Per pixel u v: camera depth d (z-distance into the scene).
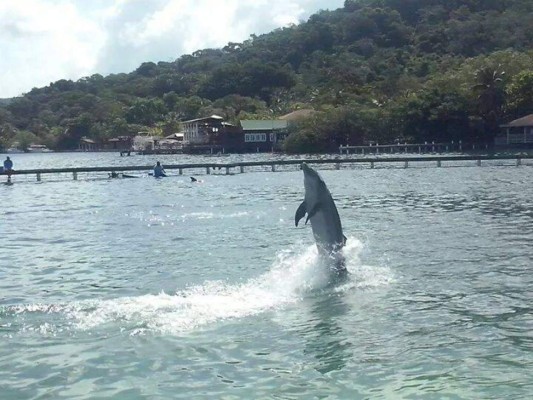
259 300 12.91
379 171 57.81
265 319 11.66
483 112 101.00
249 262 17.06
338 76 154.75
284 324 11.38
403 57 173.75
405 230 22.33
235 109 168.12
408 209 28.94
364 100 123.44
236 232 22.92
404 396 8.40
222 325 11.33
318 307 12.40
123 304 12.73
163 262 17.44
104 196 40.06
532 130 93.31
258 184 46.97
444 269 15.77
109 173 62.09
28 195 42.31
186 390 8.70
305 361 9.66
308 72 195.62
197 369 9.41
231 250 19.12
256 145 128.12
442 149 96.19
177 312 12.12
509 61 117.50
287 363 9.59
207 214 28.58
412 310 12.19
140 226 25.19
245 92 193.62
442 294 13.34
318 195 14.69
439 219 25.16
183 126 153.25
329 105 120.12
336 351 10.04
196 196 38.19
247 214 28.25
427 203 31.20
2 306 12.81
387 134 106.62
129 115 193.50
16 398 8.52
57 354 10.05
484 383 8.77
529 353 9.84
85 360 9.78
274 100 172.38
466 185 40.69
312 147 108.50
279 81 192.88
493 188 38.12
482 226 22.91
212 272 15.85
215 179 53.28
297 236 21.69
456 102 100.62
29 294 13.99
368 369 9.31
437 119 100.56
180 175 59.03
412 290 13.66
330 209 14.73
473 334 10.77
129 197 38.72
